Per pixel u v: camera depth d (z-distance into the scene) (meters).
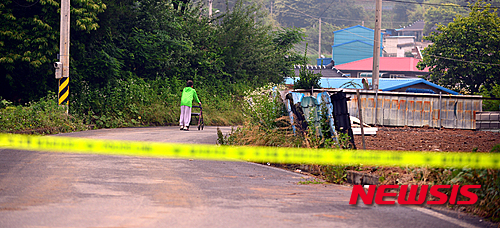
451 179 12.15
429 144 23.47
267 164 19.38
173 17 58.09
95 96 40.19
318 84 45.34
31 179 13.07
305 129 20.55
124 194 11.53
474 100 39.69
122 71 47.31
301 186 14.27
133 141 24.03
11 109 30.56
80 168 15.24
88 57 42.28
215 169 16.84
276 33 78.44
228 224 9.05
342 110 18.14
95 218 9.16
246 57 66.50
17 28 35.66
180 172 15.57
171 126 43.62
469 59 85.12
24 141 22.34
